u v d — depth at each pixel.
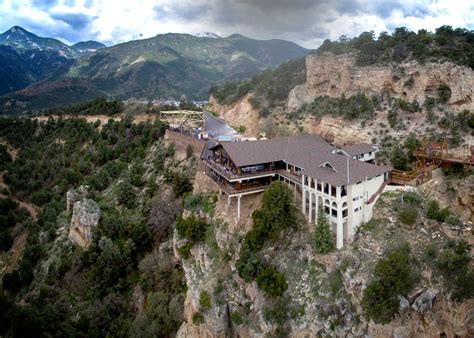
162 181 90.12
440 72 73.69
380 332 43.31
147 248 79.19
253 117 108.12
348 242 51.06
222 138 87.00
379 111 79.06
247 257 53.78
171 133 101.94
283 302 49.69
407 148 67.50
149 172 98.00
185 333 57.78
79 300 71.50
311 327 47.12
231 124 114.56
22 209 113.62
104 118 147.75
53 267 79.69
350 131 80.12
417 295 44.44
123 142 119.69
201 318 56.56
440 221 49.16
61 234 90.75
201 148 87.81
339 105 87.69
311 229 54.69
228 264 58.06
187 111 129.12
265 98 110.50
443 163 60.78
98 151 122.62
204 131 104.50
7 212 112.00
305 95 99.19
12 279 80.75
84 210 84.94
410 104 75.88
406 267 43.34
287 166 62.28
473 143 64.88
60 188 115.81
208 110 141.88
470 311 44.66
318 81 96.62
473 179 56.81
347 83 88.88
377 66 82.62
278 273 50.84
